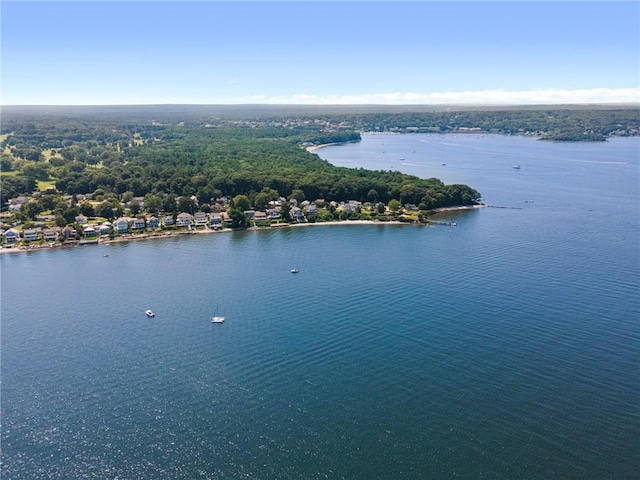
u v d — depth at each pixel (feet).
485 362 547.08
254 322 648.79
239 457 422.41
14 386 523.29
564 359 550.77
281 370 540.52
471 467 407.64
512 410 471.21
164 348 590.55
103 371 547.08
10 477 407.03
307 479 398.83
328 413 472.03
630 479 394.52
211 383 520.83
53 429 459.32
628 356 554.87
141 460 421.18
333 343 591.78
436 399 488.44
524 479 395.75
